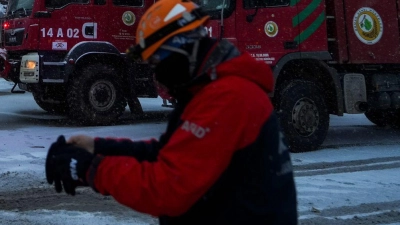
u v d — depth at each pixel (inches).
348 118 560.4
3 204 233.5
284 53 351.9
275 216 81.5
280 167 82.4
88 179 78.1
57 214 219.0
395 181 285.4
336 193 259.4
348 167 319.0
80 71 453.4
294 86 357.7
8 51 474.3
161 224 88.4
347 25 376.8
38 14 437.4
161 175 75.9
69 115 468.4
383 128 493.4
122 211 225.8
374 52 386.6
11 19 467.5
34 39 439.5
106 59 465.1
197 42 82.0
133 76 461.1
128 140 93.7
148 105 628.1
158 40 81.2
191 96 83.3
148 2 472.4
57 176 80.0
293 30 352.8
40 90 459.2
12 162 313.6
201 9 83.8
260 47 350.3
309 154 357.4
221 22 348.2
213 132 76.5
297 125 358.3
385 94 400.2
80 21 449.1
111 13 457.7
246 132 78.4
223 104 77.3
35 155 334.3
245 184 80.3
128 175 76.4
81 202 239.3
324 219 218.8
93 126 457.4
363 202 245.4
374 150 377.7
